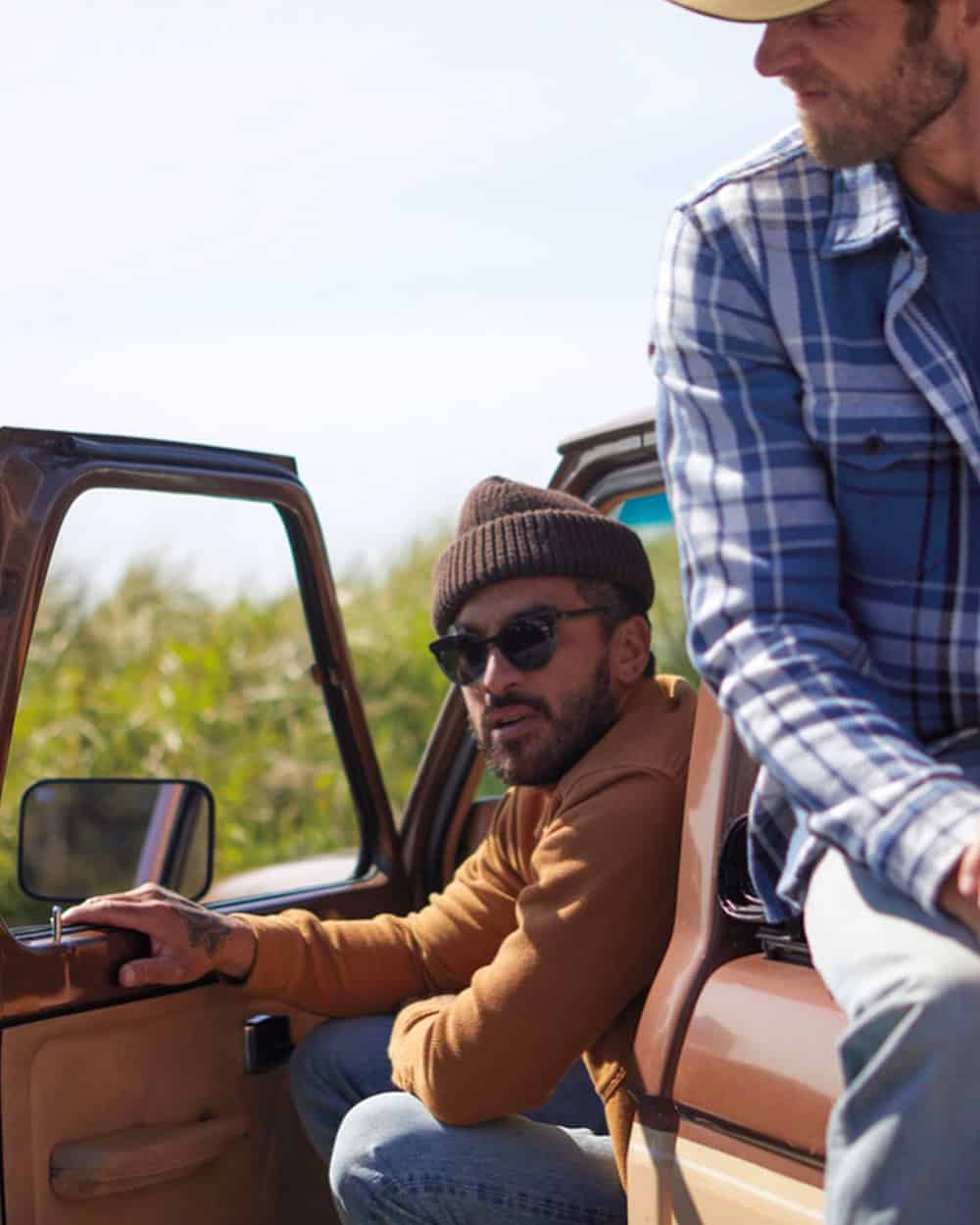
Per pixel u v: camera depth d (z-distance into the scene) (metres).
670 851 2.13
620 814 2.13
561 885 2.14
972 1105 1.23
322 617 2.93
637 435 2.99
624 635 2.40
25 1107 2.31
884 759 1.35
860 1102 1.26
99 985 2.40
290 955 2.56
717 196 1.61
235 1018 2.60
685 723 2.24
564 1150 2.20
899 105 1.47
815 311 1.54
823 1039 1.67
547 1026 2.10
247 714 8.88
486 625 2.37
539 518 2.36
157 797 2.62
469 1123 2.20
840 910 1.38
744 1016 1.78
